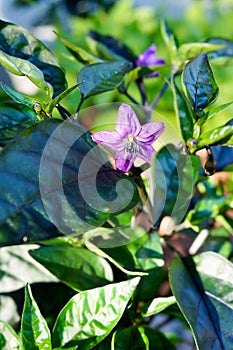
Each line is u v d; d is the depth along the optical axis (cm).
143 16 74
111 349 34
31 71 32
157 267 35
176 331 45
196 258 36
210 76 33
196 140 33
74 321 32
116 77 36
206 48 38
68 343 32
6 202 27
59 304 37
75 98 47
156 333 36
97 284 35
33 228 28
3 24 35
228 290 34
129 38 71
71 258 35
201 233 40
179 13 80
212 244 40
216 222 41
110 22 72
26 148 28
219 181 42
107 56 42
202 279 35
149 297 35
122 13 73
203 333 33
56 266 35
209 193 40
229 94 65
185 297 34
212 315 34
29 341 31
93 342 32
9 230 27
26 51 35
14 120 32
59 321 32
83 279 35
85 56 39
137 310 35
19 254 37
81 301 32
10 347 32
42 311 36
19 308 36
